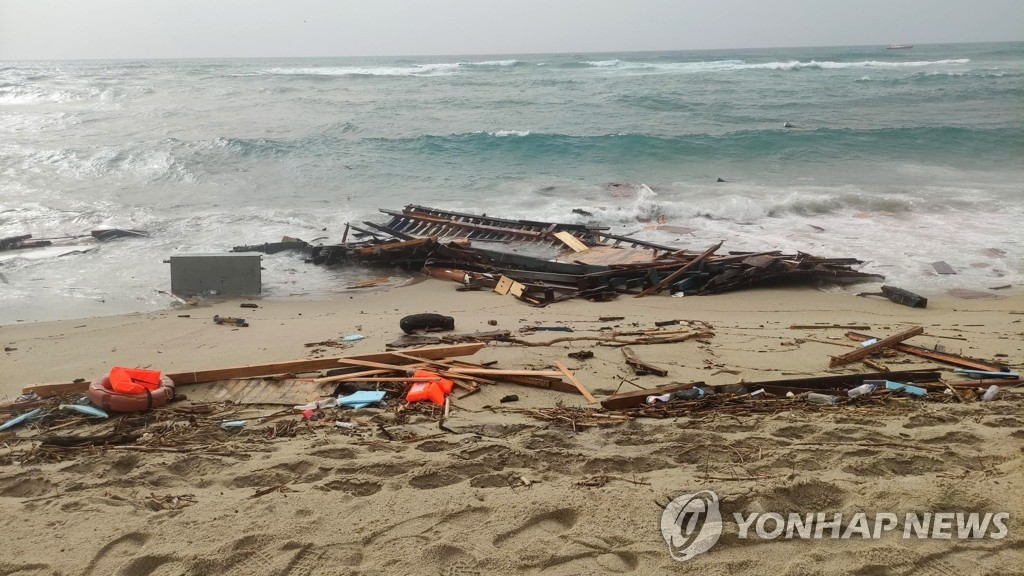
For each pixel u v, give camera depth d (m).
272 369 7.24
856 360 7.93
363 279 13.40
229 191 20.08
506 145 25.61
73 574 3.60
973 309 10.83
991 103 36.66
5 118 31.12
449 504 4.16
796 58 93.12
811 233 15.85
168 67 90.75
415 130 28.89
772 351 8.43
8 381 7.37
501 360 7.91
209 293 11.96
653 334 9.11
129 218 17.08
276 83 50.00
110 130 28.11
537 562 3.61
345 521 4.01
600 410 6.23
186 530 3.95
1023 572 3.45
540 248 14.81
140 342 9.00
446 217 16.95
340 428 5.77
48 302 11.27
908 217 16.94
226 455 5.12
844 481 4.37
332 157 23.80
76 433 5.80
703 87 45.09
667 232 16.22
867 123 30.50
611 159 24.33
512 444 5.20
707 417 5.89
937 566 3.53
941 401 6.50
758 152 25.05
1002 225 16.00
